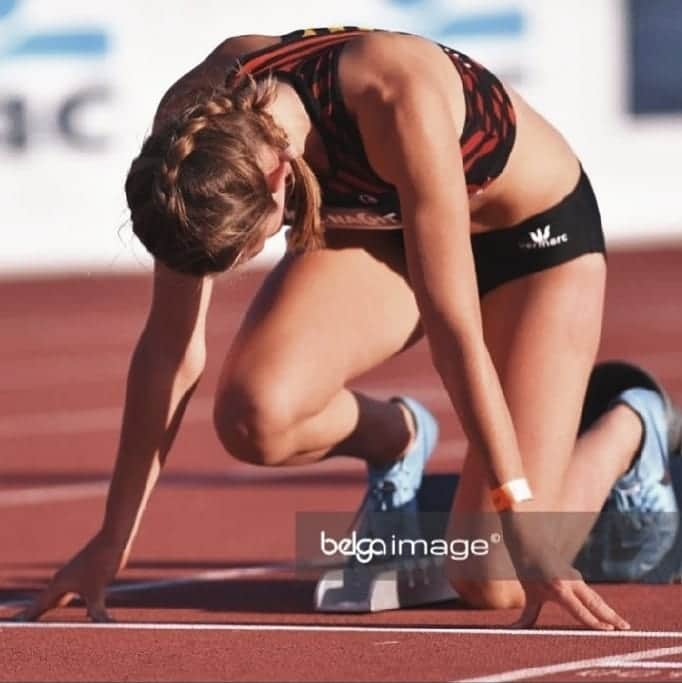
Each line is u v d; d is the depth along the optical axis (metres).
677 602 15.64
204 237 12.27
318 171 14.01
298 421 14.84
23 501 23.75
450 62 14.48
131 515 15.16
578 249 16.05
